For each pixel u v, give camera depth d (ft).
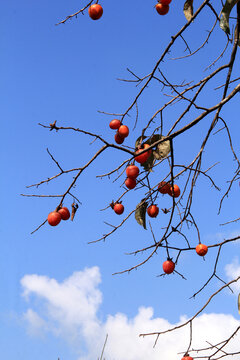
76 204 12.17
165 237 13.20
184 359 12.78
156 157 12.85
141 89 12.73
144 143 12.90
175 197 13.60
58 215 11.88
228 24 12.23
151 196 13.35
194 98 12.62
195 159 13.02
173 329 12.96
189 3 12.94
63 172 11.77
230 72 13.01
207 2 12.24
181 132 12.21
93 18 12.48
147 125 12.73
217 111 12.90
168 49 12.52
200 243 13.16
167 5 12.86
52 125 10.30
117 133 12.99
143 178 13.07
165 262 13.14
